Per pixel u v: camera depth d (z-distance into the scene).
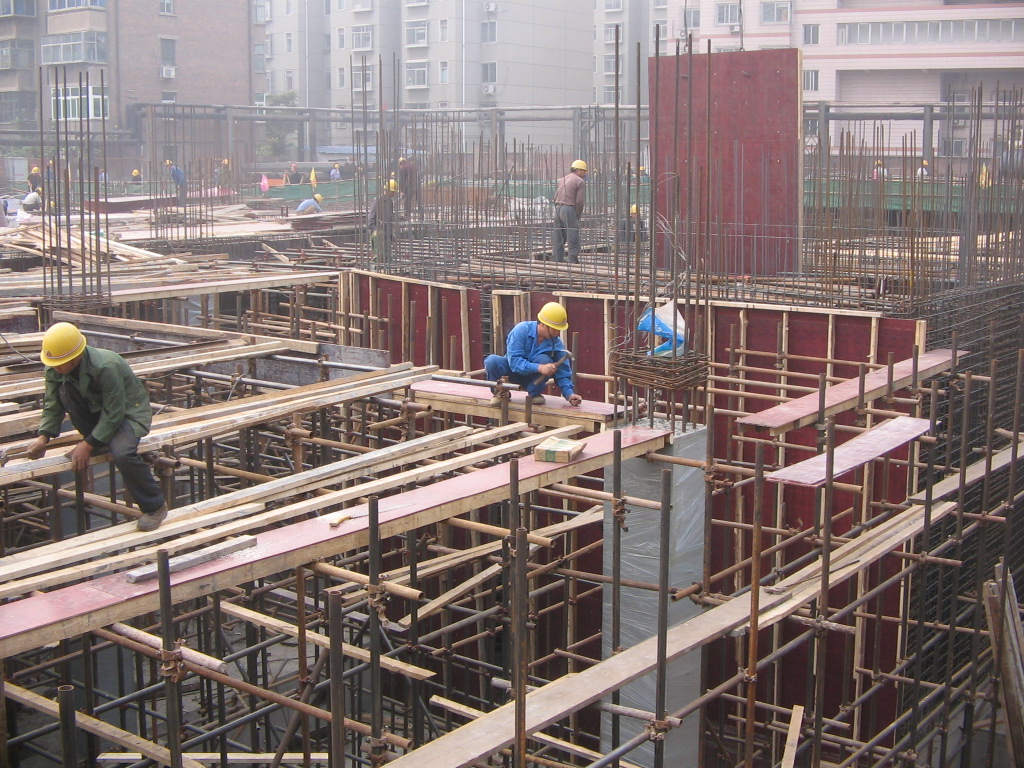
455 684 14.14
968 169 15.09
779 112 17.47
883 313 13.20
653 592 10.05
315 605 10.61
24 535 14.05
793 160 17.45
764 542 13.34
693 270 16.02
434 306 17.30
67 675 9.79
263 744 12.51
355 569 13.70
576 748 8.77
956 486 10.38
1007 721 9.57
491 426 11.30
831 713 12.67
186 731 10.30
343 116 56.47
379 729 6.91
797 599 8.28
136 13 59.53
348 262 21.62
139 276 17.84
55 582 6.77
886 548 9.29
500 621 12.28
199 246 23.81
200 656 6.65
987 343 13.95
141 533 7.57
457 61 70.25
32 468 8.08
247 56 65.06
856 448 8.62
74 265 19.45
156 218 25.34
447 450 9.73
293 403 9.81
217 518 7.87
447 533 13.01
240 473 9.56
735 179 16.91
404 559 13.68
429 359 15.52
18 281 17.09
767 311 13.84
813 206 17.31
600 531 13.66
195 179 38.53
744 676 7.66
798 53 17.20
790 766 7.91
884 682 10.14
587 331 15.38
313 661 12.02
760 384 12.91
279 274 18.69
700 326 12.89
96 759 9.22
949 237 14.42
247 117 52.25
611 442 9.66
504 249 18.97
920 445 12.23
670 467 9.88
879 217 14.26
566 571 10.26
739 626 7.77
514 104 71.31
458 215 19.34
